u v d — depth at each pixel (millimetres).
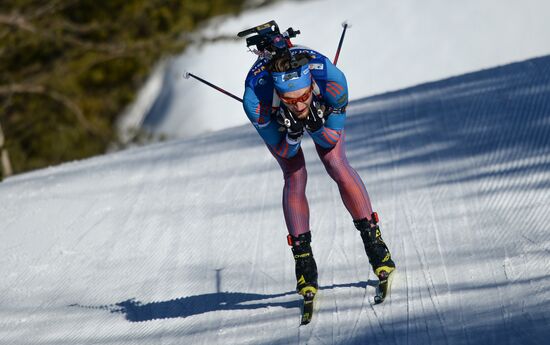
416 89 35750
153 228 25297
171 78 80312
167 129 76062
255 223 23609
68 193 31250
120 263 22953
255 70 15672
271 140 16000
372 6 74688
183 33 83125
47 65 83250
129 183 31062
